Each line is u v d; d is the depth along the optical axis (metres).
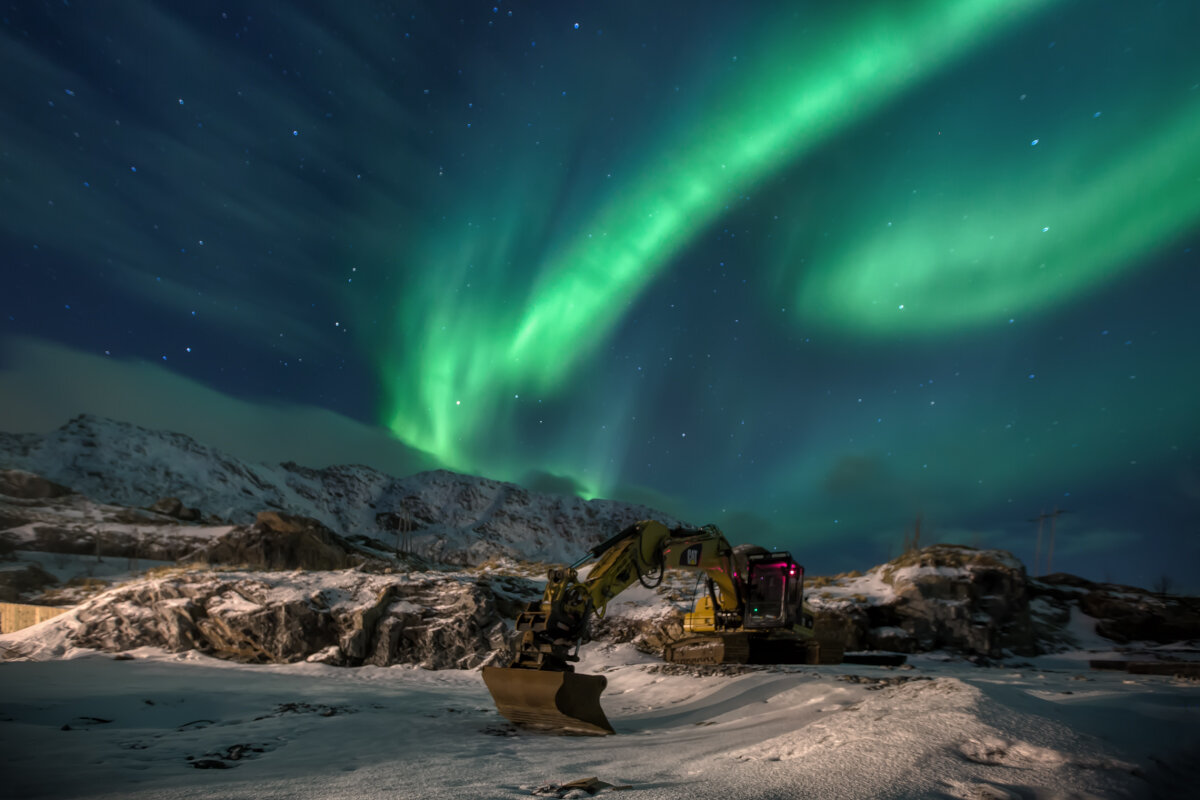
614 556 10.53
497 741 8.27
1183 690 9.02
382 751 7.50
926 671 15.84
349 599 19.95
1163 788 4.91
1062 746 5.35
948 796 4.47
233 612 19.08
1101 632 27.27
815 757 5.46
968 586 23.95
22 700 10.91
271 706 11.43
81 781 6.02
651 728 9.80
